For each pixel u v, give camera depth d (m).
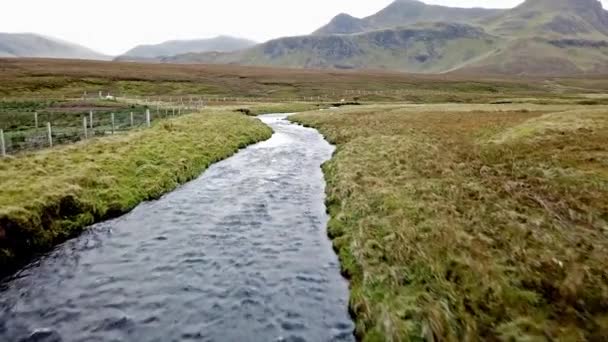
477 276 12.91
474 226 17.03
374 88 168.00
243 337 11.70
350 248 16.94
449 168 27.80
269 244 18.30
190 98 110.88
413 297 12.38
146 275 15.21
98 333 11.80
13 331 11.84
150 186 25.73
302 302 13.55
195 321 12.39
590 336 9.91
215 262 16.38
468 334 10.54
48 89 111.00
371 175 27.23
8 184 20.38
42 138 35.00
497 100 126.94
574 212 17.80
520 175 25.48
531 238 15.52
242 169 33.81
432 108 84.00
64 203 19.77
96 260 16.42
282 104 104.25
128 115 56.78
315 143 48.72
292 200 25.11
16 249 16.34
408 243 15.79
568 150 31.69
